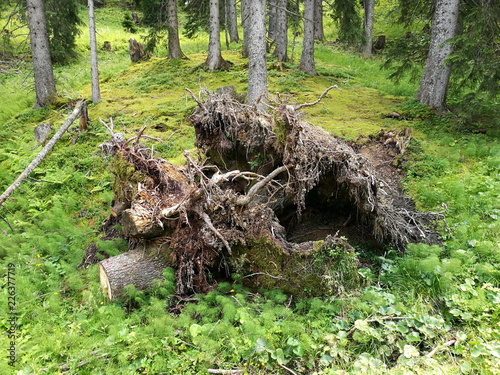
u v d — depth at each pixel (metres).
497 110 8.78
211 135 5.54
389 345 3.38
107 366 3.32
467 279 3.95
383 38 22.78
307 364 3.26
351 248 4.27
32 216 6.71
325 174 4.93
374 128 8.56
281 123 4.50
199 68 16.28
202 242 4.25
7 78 16.69
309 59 15.39
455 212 5.49
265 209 4.42
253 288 4.31
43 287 4.67
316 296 4.13
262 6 9.89
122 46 23.73
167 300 4.14
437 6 9.59
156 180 5.13
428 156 7.12
